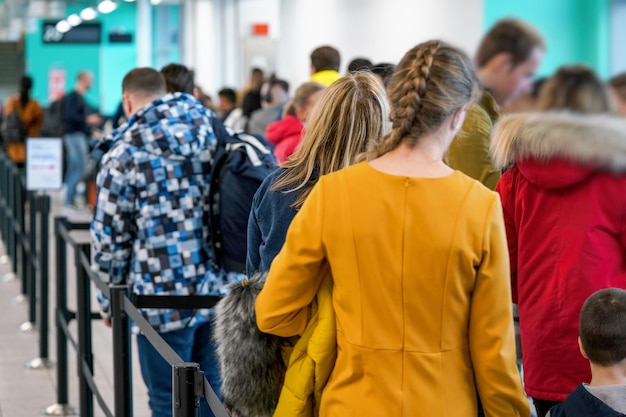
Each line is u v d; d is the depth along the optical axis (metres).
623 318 2.68
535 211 2.96
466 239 2.23
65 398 5.54
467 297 2.27
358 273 2.25
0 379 6.18
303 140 2.74
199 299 4.07
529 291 2.99
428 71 2.25
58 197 16.73
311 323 2.38
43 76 34.34
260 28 20.05
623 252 2.91
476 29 8.03
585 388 2.70
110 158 4.18
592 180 2.84
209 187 4.24
